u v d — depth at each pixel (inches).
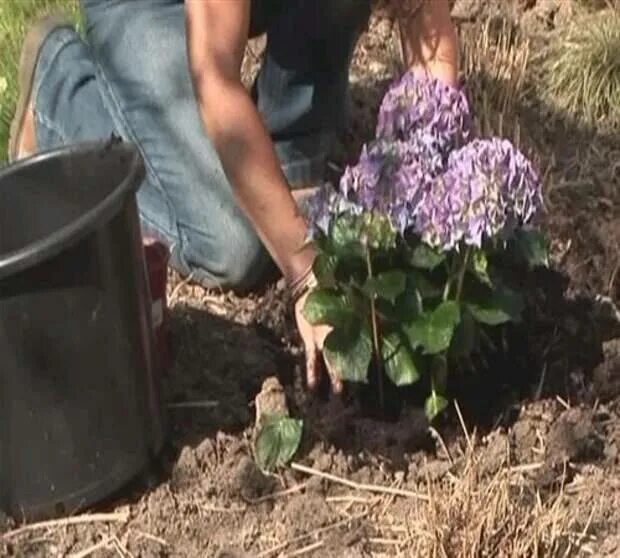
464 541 154.6
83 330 155.4
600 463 168.1
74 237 150.8
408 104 163.3
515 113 224.4
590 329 182.2
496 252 166.6
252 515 164.7
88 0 200.8
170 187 194.1
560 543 157.9
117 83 197.2
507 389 176.6
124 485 165.5
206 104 166.9
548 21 239.8
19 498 161.2
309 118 198.8
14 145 210.2
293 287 172.1
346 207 161.8
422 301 164.7
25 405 155.8
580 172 212.8
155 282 174.6
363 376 164.1
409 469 168.1
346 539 161.0
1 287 149.6
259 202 169.0
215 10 164.7
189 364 182.2
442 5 181.5
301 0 189.5
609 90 225.1
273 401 170.6
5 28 236.5
